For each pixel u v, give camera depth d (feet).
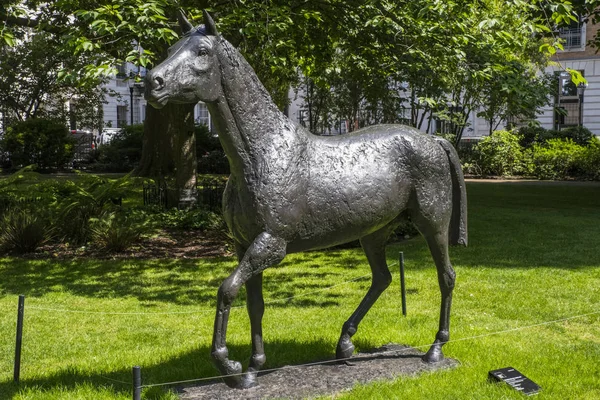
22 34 44.16
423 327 20.31
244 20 29.01
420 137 15.05
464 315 22.06
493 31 30.63
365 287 26.53
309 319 21.76
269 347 18.03
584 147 84.74
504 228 41.93
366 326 20.43
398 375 15.07
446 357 16.52
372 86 38.88
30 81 92.53
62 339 19.95
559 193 64.13
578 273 28.60
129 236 35.37
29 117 97.14
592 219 45.57
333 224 13.73
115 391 14.98
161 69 11.75
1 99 92.73
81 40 24.54
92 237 36.09
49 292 26.22
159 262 32.19
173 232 39.78
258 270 12.91
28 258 33.24
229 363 13.20
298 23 33.58
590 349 18.13
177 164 46.06
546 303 23.52
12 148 89.04
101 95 103.19
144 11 23.62
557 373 16.02
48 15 43.11
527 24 25.05
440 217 15.26
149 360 17.49
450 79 32.94
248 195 12.92
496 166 87.86
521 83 30.71
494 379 15.11
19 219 35.14
